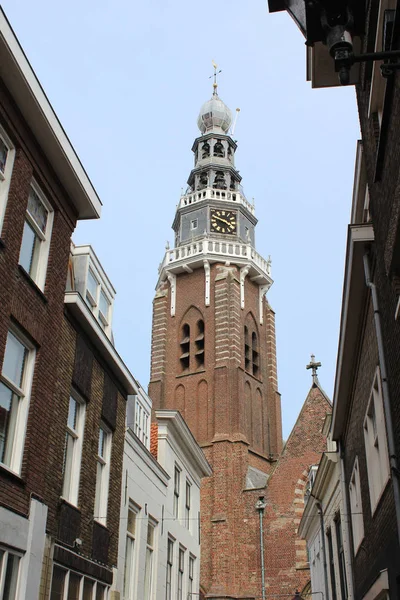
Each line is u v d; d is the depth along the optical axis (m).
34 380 11.99
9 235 11.36
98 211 15.42
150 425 24.72
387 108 9.07
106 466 16.38
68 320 14.27
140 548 19.41
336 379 17.36
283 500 46.41
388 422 10.69
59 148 13.33
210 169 66.06
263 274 60.84
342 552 20.83
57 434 13.01
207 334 56.75
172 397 56.12
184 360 57.72
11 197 11.65
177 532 24.69
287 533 45.19
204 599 44.66
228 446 50.53
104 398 16.39
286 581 43.66
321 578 26.39
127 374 17.86
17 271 11.66
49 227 13.70
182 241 62.59
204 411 53.84
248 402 55.00
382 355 11.18
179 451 26.03
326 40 5.12
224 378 53.62
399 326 9.65
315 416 48.38
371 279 12.30
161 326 59.28
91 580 14.26
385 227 9.91
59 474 12.91
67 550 12.73
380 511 12.76
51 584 11.95
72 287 16.50
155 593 20.73
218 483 49.06
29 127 12.59
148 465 21.08
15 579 10.54
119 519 16.89
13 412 11.34
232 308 56.81
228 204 63.09
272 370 59.31
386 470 12.30
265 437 55.50
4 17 11.07
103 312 18.31
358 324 14.56
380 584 12.67
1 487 10.27
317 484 24.14
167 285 61.59
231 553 45.94
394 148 8.80
